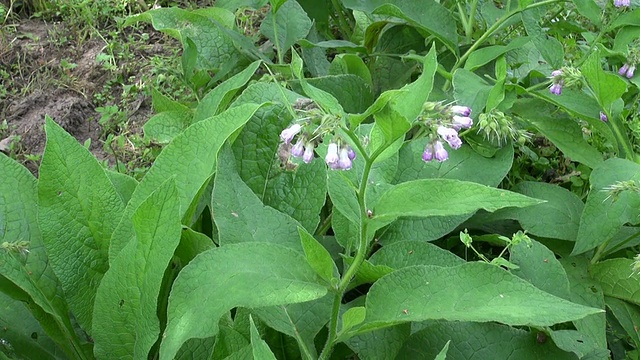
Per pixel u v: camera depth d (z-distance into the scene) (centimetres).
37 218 52
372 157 42
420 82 41
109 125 93
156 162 54
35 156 86
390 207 43
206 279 43
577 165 81
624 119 69
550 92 68
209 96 66
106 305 49
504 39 85
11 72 101
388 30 87
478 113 65
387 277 46
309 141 43
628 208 58
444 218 61
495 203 42
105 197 53
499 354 52
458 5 83
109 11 111
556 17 87
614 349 61
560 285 56
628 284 60
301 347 49
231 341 48
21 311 56
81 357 54
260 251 45
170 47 105
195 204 55
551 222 64
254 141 62
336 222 58
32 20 111
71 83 99
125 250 47
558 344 51
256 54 79
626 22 71
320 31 94
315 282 45
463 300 44
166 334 42
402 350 52
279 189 61
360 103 75
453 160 66
